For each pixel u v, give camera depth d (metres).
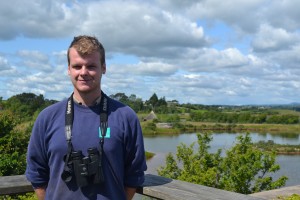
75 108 2.67
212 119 143.38
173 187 3.24
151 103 159.88
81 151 2.58
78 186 2.58
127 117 2.69
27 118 14.65
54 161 2.64
